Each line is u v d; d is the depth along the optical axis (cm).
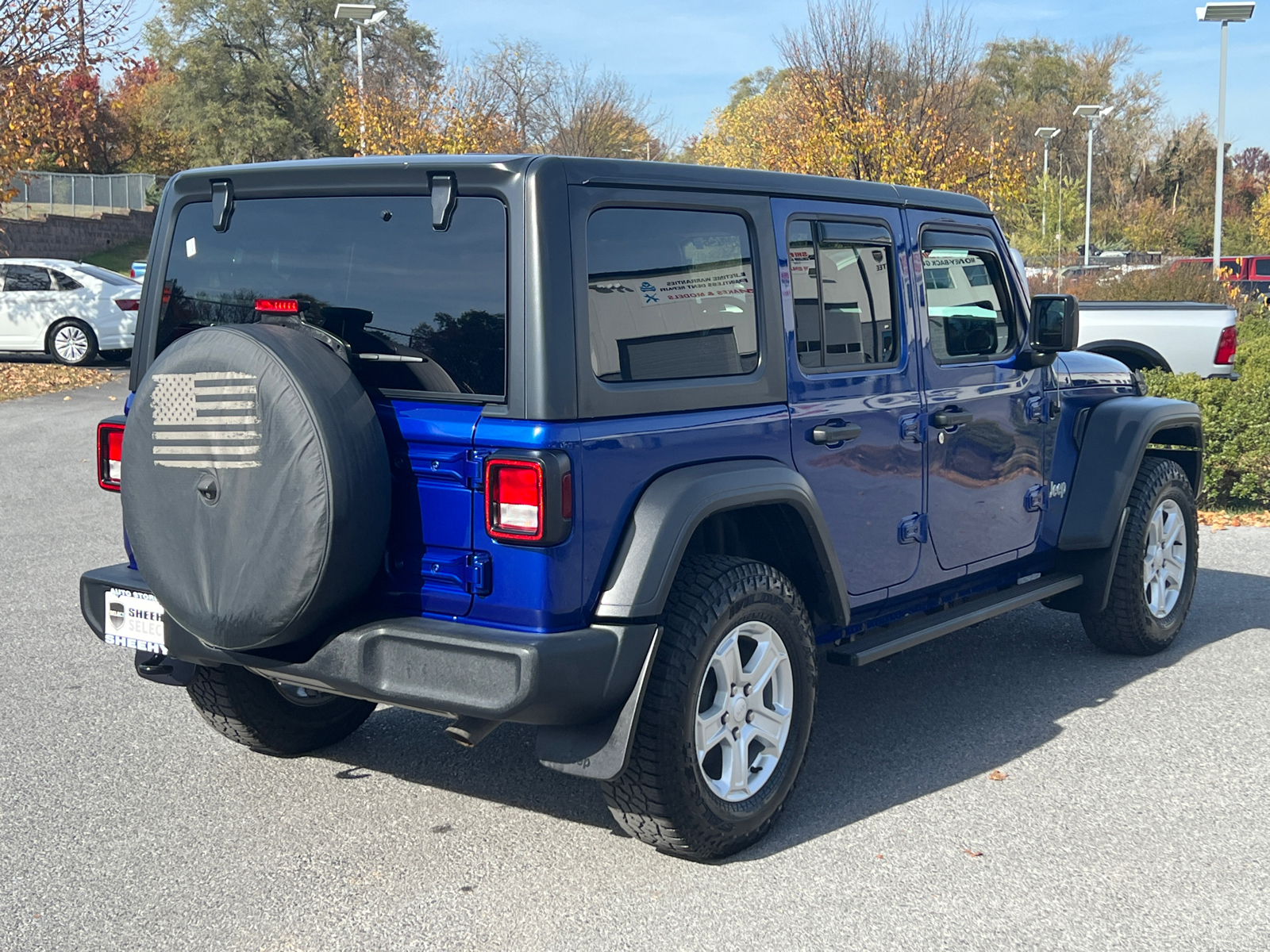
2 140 2008
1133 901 351
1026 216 4944
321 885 362
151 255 405
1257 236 5394
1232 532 902
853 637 452
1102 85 7481
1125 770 453
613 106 4472
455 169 335
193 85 5603
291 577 324
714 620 357
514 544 327
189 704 529
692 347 368
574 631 332
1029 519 541
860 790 435
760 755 389
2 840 392
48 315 2017
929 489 471
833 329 425
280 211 373
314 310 365
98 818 410
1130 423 571
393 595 351
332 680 346
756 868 373
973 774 451
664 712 347
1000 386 512
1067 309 511
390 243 351
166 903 350
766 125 2762
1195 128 7012
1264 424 942
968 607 502
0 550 829
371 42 5478
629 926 337
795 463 403
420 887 361
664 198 360
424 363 343
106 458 407
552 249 326
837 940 329
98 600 399
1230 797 427
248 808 420
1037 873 369
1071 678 570
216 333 337
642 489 347
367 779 447
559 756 345
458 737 339
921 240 473
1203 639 633
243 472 329
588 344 333
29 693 541
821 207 423
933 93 2408
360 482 325
